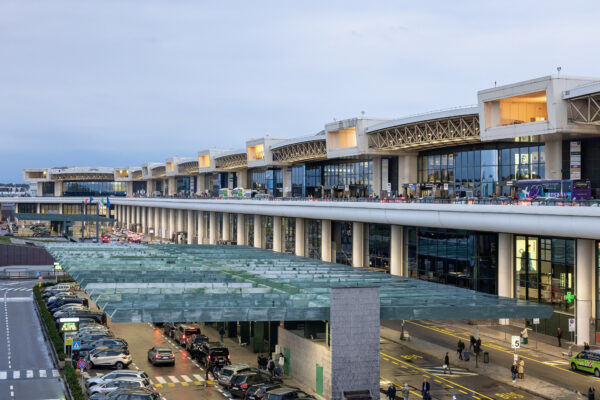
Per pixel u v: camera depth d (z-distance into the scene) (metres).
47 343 65.69
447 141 84.00
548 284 66.62
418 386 48.38
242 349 62.12
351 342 42.84
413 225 81.19
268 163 141.25
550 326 66.44
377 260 98.12
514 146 81.38
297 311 42.47
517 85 66.88
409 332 70.12
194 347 59.03
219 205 147.12
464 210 69.06
